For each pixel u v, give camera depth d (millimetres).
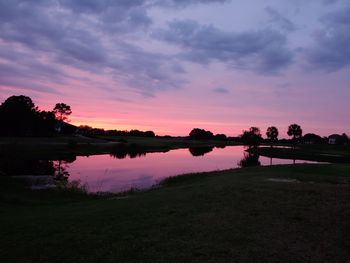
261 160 66250
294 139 159500
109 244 8383
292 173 22953
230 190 14836
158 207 12242
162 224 9953
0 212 14484
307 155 85625
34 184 24453
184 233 9070
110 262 7387
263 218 10258
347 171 25641
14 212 14430
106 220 10680
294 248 7973
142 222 10242
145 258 7500
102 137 138500
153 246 8156
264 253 7680
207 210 11438
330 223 9656
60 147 78875
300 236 8734
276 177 20156
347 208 10953
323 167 28438
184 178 29016
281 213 10695
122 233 9195
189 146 134625
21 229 10055
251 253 7684
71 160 56125
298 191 13773
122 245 8281
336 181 18453
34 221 11141
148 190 21734
